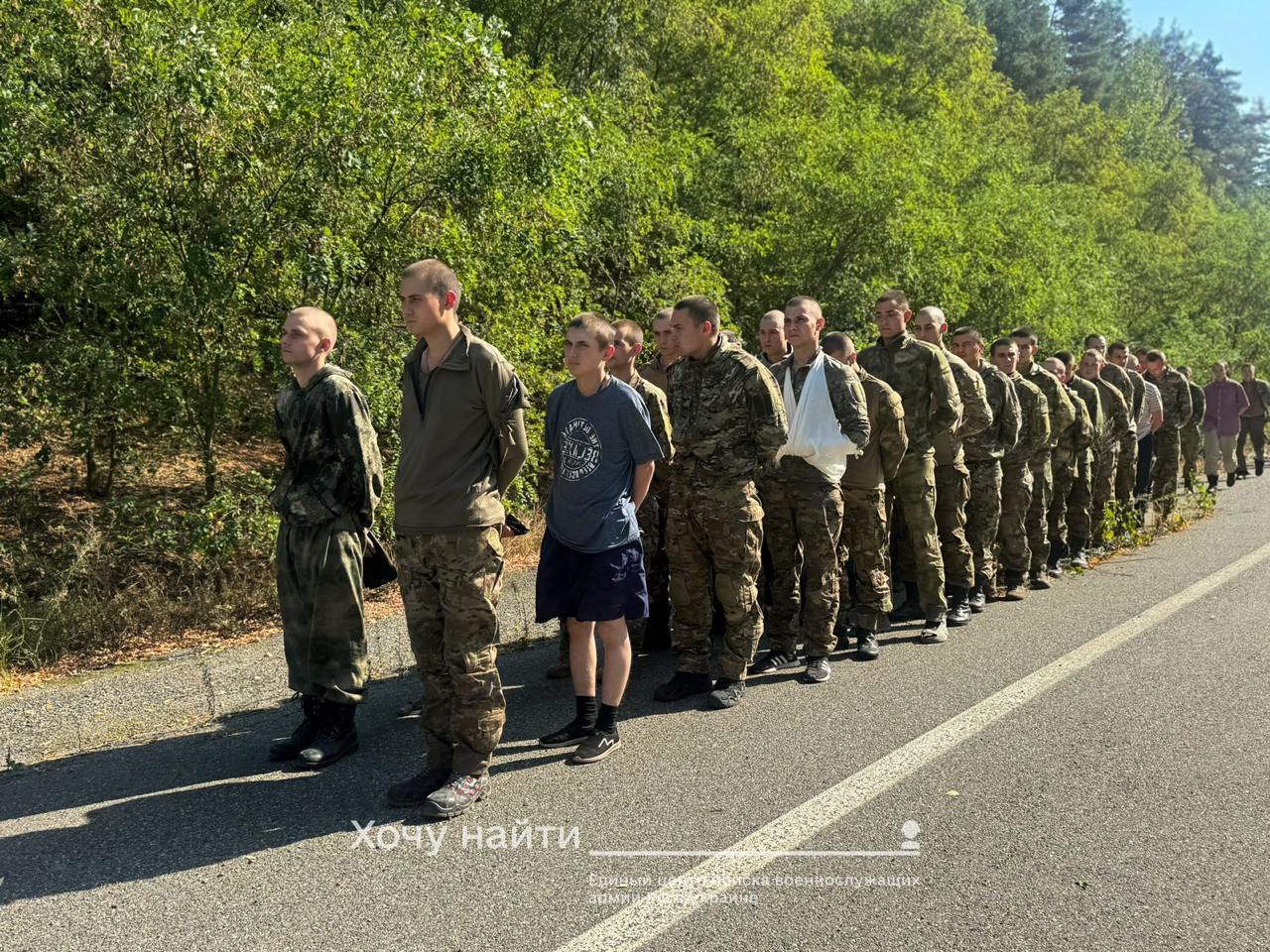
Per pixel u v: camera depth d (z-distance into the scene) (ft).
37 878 10.27
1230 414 46.21
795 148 45.27
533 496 28.25
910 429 19.61
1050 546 25.90
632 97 45.50
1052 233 55.83
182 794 12.41
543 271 28.60
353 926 9.23
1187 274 83.30
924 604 19.54
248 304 22.99
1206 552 27.61
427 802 11.57
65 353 22.31
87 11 20.31
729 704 15.51
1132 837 10.74
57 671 18.44
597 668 17.39
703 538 15.74
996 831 10.93
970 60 79.36
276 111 21.49
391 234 24.09
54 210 21.56
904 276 44.68
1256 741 13.43
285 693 16.57
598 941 8.91
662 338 18.90
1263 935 8.83
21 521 25.30
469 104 24.03
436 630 12.36
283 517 13.74
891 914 9.28
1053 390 24.73
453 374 12.16
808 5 56.44
